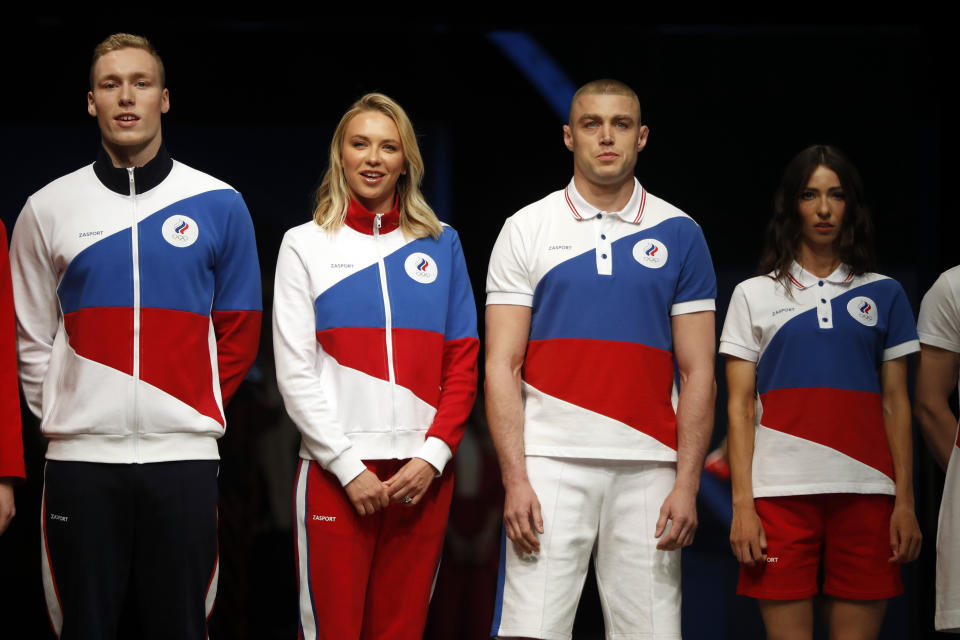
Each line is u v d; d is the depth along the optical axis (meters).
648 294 8.28
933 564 10.59
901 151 10.98
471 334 8.36
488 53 11.02
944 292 8.87
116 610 7.59
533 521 8.03
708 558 10.84
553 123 11.02
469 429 10.70
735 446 8.69
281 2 10.87
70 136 10.67
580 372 8.17
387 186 8.31
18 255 8.04
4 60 10.60
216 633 10.52
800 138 11.04
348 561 7.75
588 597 10.89
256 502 10.63
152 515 7.61
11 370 7.66
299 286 8.10
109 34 10.70
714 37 11.05
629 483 8.20
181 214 7.98
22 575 10.54
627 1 11.05
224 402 8.08
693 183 11.03
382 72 10.96
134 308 7.73
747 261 11.01
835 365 8.59
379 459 7.84
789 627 8.44
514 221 8.56
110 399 7.59
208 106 10.82
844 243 8.80
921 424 8.97
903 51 10.99
